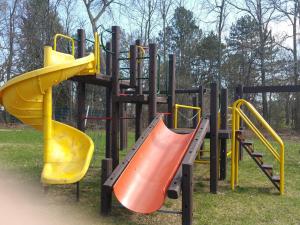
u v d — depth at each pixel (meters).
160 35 40.62
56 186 8.33
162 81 29.98
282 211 6.57
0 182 8.76
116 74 8.86
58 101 33.53
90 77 8.40
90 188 8.20
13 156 12.89
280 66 34.59
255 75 38.22
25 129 28.42
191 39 40.66
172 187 5.57
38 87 6.89
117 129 8.91
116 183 6.00
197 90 13.73
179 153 7.44
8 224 5.81
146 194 6.20
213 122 7.80
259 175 9.82
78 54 8.95
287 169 10.94
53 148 7.71
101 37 8.63
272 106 38.09
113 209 6.53
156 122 8.23
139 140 7.31
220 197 7.50
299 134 27.70
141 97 8.64
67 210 6.54
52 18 33.34
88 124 26.33
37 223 5.86
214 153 7.81
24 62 34.53
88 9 31.28
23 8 34.44
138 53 10.03
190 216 5.60
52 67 6.74
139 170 6.73
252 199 7.36
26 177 9.30
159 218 6.13
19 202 7.06
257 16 33.44
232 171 8.22
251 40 38.50
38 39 33.50
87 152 7.44
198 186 8.50
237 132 8.34
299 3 31.84
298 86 12.56
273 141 20.58
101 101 30.06
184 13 40.59
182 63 39.81
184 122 25.84
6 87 6.94
